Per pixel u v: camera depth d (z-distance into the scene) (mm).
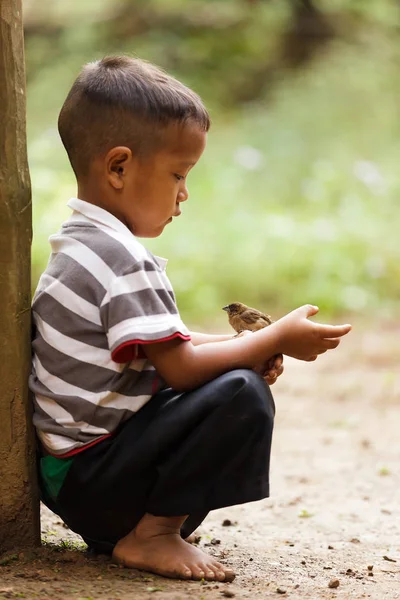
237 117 21250
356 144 18859
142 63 3867
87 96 3727
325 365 10758
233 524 5094
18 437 3820
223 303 13750
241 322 4070
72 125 3773
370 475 6398
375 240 15203
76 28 23297
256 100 22453
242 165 18172
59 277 3650
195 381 3570
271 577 3895
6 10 3684
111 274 3535
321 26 23672
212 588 3551
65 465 3666
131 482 3586
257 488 3576
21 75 3783
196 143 3746
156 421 3557
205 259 14328
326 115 19734
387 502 5672
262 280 14055
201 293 13633
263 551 4445
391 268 14500
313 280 14031
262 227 15227
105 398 3562
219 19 24422
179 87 3793
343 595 3625
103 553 3932
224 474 3570
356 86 20359
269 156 18641
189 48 23516
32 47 23094
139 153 3674
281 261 14352
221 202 16625
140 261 3549
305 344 3703
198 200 16609
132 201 3734
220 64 23422
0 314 3746
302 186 17688
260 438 3551
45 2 24484
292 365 10828
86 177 3773
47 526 4703
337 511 5441
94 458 3613
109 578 3600
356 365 10727
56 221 13422
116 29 23734
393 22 23141
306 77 21578
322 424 8156
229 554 4340
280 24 24000
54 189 14305
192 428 3541
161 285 3576
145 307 3482
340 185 17312
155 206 3748
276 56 23609
